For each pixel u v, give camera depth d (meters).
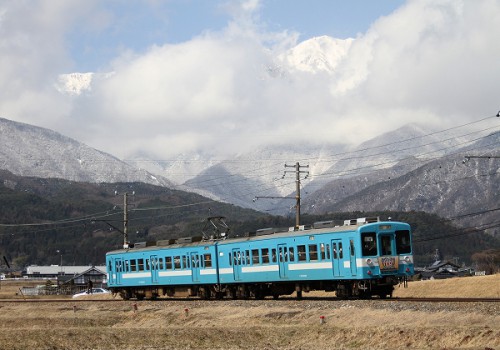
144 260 66.88
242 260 56.25
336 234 48.41
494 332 29.31
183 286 63.56
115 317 52.06
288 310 43.16
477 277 65.81
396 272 47.59
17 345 38.12
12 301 75.50
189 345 35.78
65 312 60.12
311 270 50.19
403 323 35.03
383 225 47.62
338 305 42.22
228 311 47.25
